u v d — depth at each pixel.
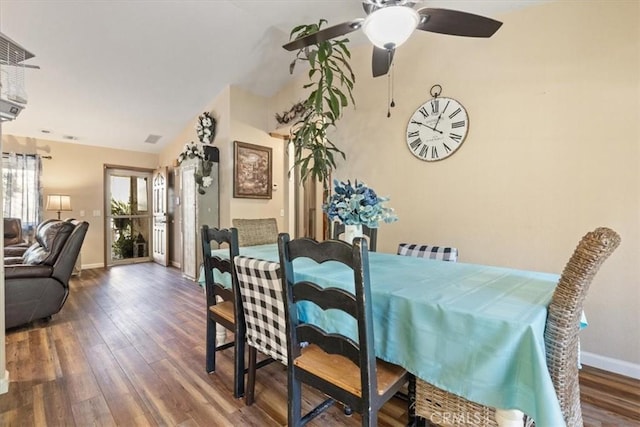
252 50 3.55
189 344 2.53
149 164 6.29
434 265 1.87
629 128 2.04
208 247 2.05
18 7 2.65
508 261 2.51
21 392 1.86
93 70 3.57
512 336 0.98
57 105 4.21
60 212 5.18
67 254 3.04
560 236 2.29
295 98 4.27
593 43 2.15
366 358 1.10
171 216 5.84
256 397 1.85
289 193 4.98
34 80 3.63
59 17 2.79
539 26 2.35
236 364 1.81
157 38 3.18
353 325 1.34
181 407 1.74
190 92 4.25
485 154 2.61
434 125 2.88
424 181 2.96
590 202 2.18
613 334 2.11
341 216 1.90
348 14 2.84
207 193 4.36
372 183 3.35
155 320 3.04
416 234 3.02
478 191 2.65
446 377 1.11
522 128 2.44
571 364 1.08
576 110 2.22
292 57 3.79
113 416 1.66
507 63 2.49
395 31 1.68
